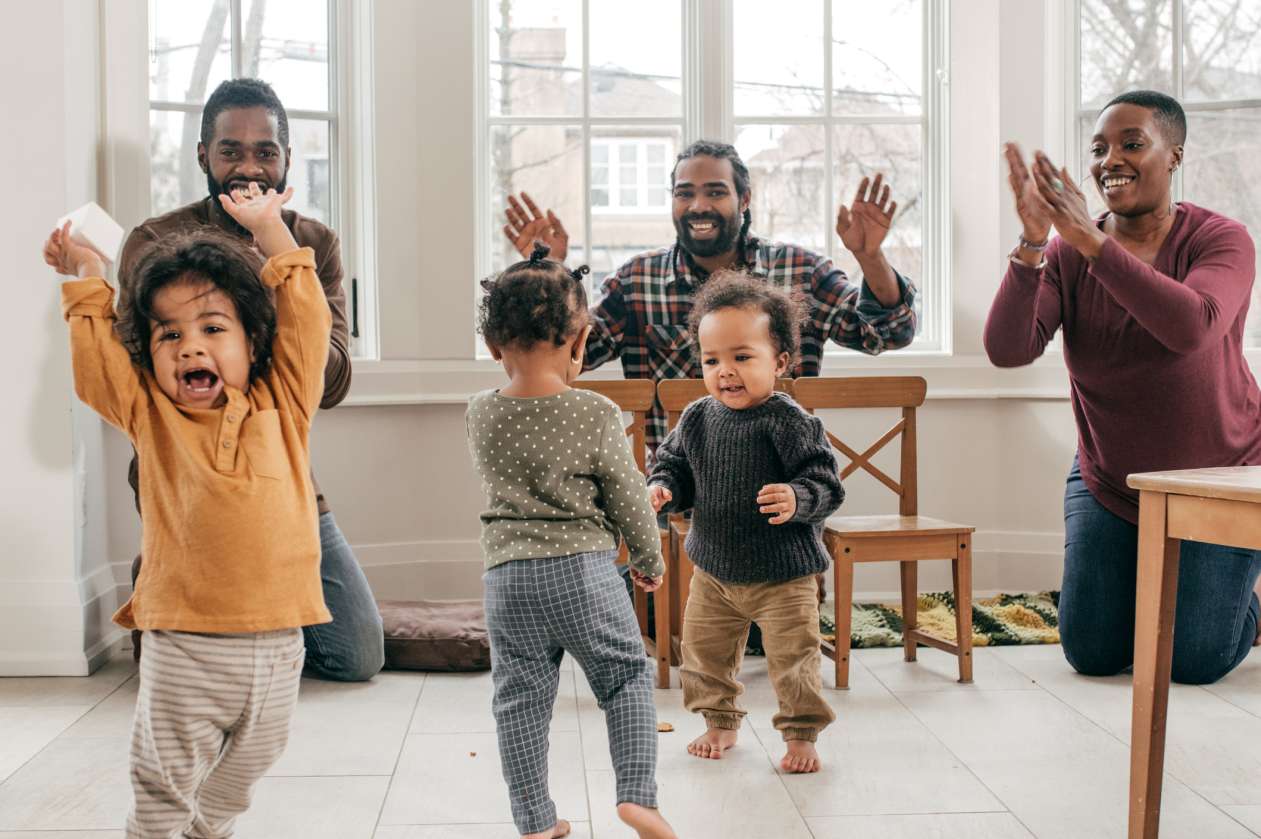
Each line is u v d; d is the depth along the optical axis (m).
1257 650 3.21
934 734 2.49
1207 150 3.82
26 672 3.02
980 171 3.88
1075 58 3.86
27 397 3.03
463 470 3.83
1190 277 2.79
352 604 2.91
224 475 1.63
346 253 3.83
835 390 3.19
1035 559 3.86
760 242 3.38
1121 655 2.92
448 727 2.58
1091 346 2.97
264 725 1.70
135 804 1.63
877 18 3.99
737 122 3.97
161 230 2.97
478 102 3.87
